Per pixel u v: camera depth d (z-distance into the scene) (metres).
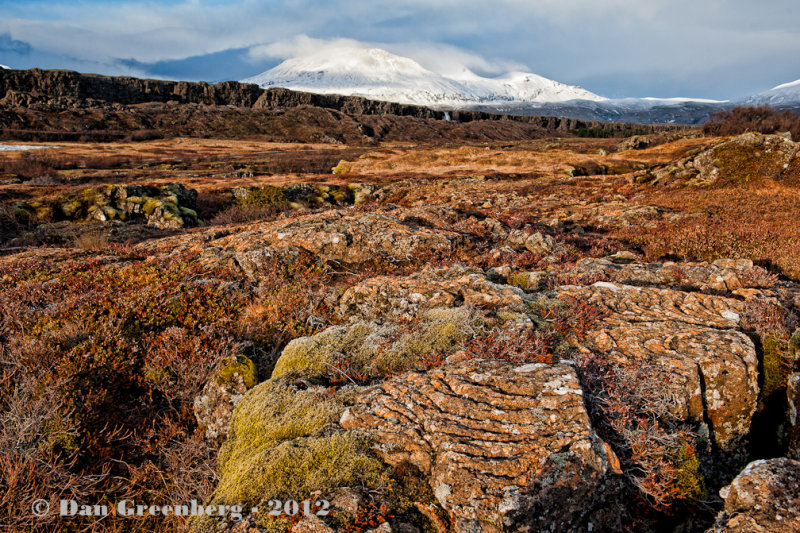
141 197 25.56
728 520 2.87
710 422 4.46
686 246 12.95
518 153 57.62
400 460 3.51
